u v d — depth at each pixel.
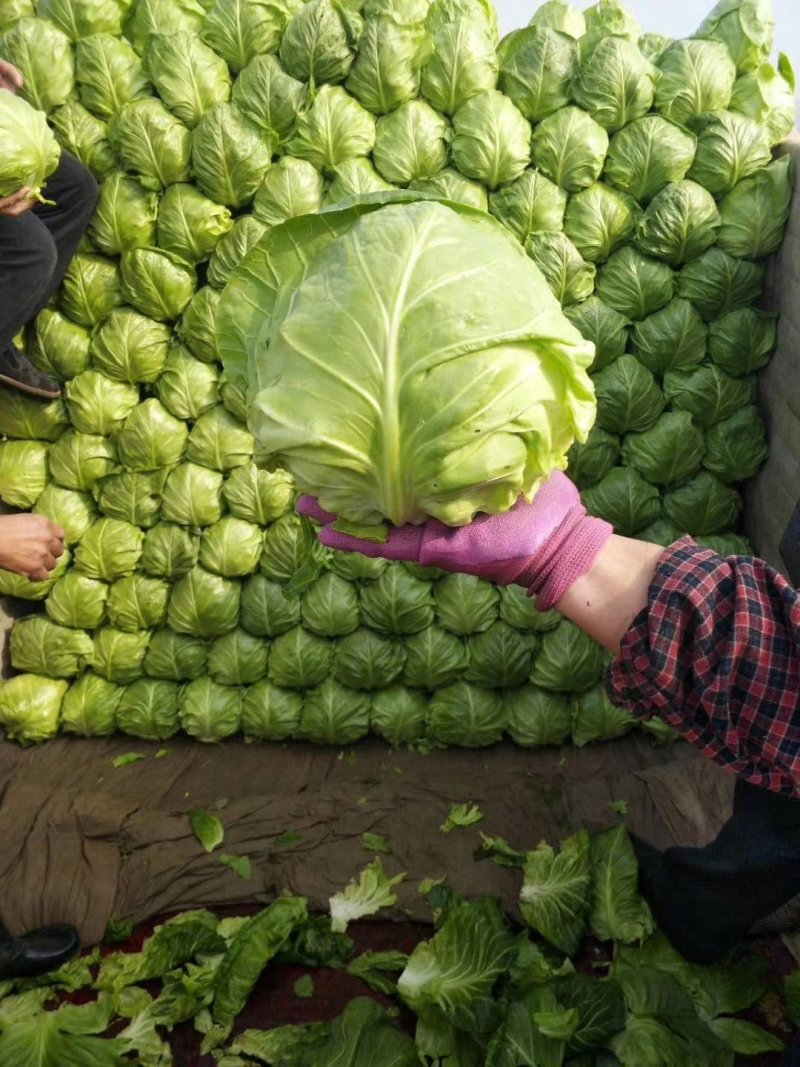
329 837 1.79
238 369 1.08
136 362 1.85
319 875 1.71
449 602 1.90
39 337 1.88
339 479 0.94
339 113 1.71
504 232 1.02
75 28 1.71
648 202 1.80
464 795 1.88
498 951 1.50
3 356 1.76
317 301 0.94
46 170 1.58
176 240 1.78
